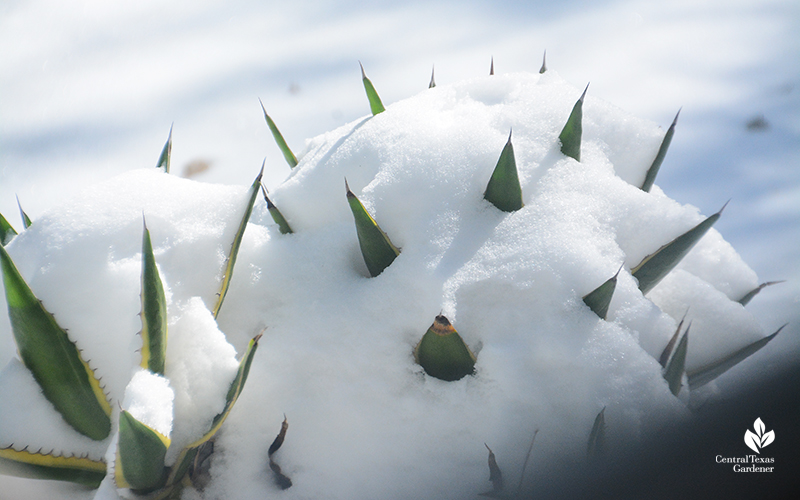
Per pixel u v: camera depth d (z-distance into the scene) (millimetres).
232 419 3639
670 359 3605
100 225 3629
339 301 3713
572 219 3680
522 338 3617
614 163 3820
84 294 3584
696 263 3914
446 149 3766
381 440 3615
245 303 3730
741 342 3770
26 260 3607
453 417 3613
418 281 3680
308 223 3828
